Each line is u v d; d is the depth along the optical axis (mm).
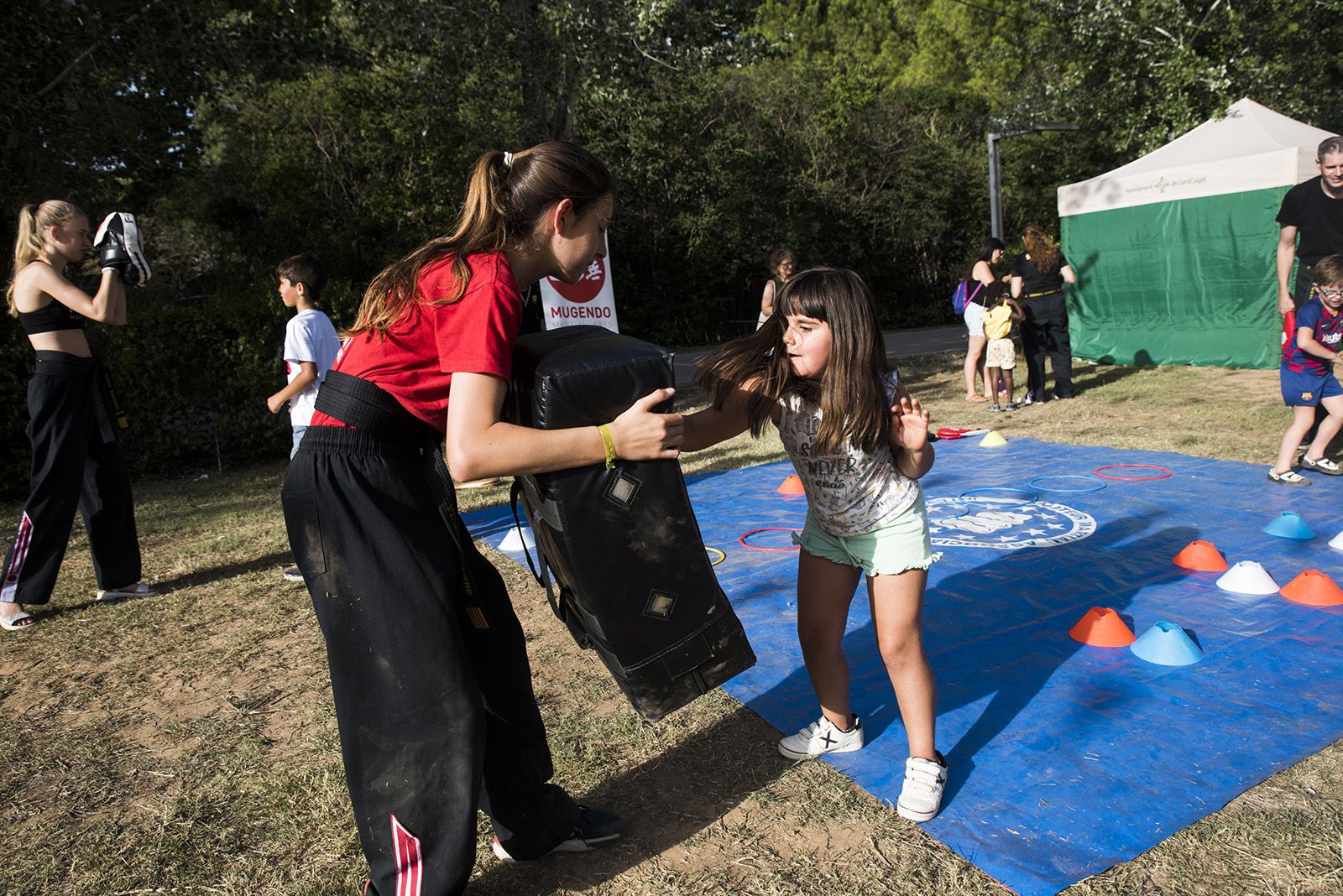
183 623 4742
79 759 3299
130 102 12812
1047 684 3408
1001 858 2395
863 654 3787
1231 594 4219
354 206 18328
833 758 2984
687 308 26891
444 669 2027
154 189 17531
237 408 10750
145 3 12008
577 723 3344
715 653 2275
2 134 11117
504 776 2369
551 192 2057
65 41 11328
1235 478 6359
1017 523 5566
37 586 4848
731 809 2750
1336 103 19641
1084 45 18562
